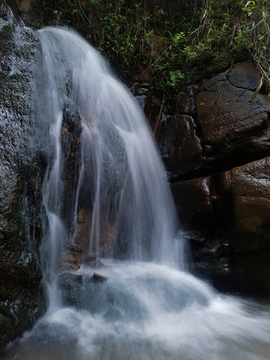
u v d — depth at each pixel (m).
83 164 3.59
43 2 4.31
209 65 4.87
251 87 4.28
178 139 4.71
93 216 3.83
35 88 2.63
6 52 2.54
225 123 4.32
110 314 2.58
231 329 2.62
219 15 5.52
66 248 3.39
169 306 2.87
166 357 2.05
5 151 2.28
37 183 2.54
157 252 4.38
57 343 2.13
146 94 5.17
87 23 4.87
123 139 4.19
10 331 2.03
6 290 2.08
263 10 4.52
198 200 4.17
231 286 3.86
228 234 4.02
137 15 5.64
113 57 5.20
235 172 3.84
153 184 4.52
